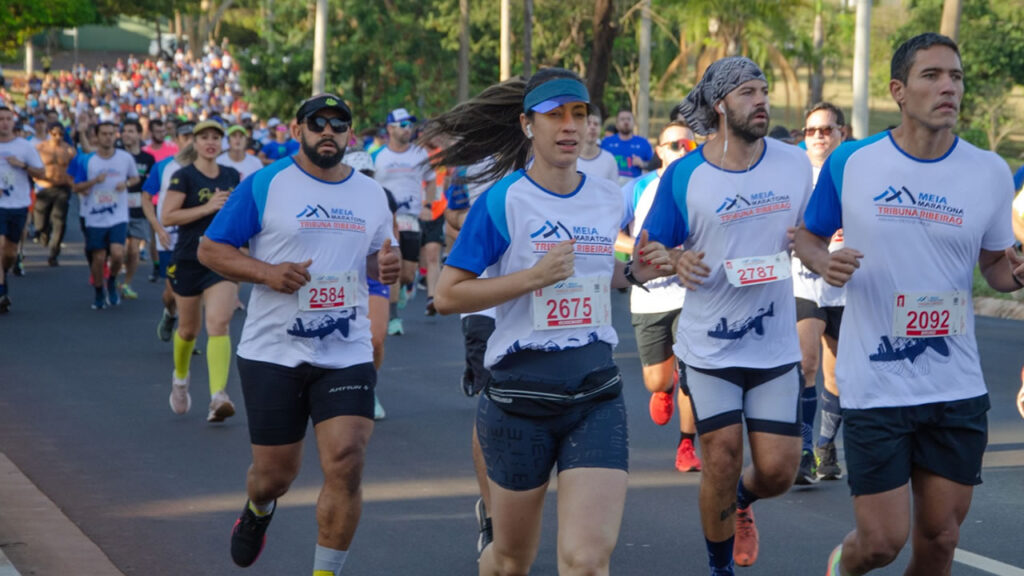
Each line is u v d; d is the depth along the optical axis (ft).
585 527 16.80
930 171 18.25
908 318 18.13
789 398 21.49
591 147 37.04
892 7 146.92
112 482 28.91
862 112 83.87
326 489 20.26
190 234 35.47
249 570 22.81
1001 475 29.86
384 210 22.15
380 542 24.59
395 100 150.00
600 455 17.22
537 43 159.12
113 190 60.49
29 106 194.29
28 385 40.88
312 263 21.29
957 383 18.24
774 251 21.53
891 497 18.19
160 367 45.09
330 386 20.67
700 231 21.62
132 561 23.26
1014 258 18.44
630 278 21.70
